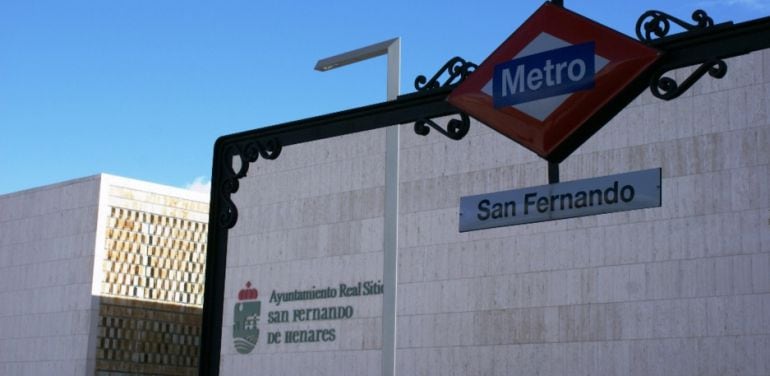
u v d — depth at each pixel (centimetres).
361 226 3894
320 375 3875
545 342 3241
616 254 3131
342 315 3869
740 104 2958
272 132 581
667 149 3078
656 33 464
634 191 455
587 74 472
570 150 484
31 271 4234
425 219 3656
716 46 453
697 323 2931
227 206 591
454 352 3466
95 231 4012
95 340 3953
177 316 4175
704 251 2958
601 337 3114
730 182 2942
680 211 3022
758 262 2856
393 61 1205
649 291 3039
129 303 4056
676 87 459
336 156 4034
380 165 3894
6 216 4397
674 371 2948
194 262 4253
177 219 4234
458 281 3516
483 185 3509
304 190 4112
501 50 499
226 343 4225
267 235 4194
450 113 520
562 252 3259
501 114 493
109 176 4081
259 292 4162
